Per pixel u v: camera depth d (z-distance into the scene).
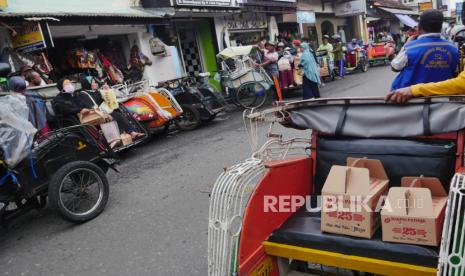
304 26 22.14
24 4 8.39
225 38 14.75
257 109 10.62
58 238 4.41
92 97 7.09
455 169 2.43
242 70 10.72
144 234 4.19
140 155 7.60
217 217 2.41
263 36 17.69
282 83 12.24
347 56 18.77
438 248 2.08
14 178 4.33
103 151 5.28
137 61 11.15
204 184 5.44
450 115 2.38
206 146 7.54
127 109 7.55
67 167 4.54
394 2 35.59
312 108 2.94
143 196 5.31
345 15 24.88
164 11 11.13
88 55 9.57
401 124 2.57
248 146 7.05
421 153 2.50
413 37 3.67
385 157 2.61
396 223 2.15
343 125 2.77
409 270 2.04
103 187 4.90
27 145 4.32
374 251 2.16
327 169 2.86
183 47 14.49
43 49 8.23
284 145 3.12
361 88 12.91
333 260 2.26
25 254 4.16
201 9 12.26
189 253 3.67
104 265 3.69
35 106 5.64
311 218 2.62
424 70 3.36
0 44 7.77
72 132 4.95
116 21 9.70
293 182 2.78
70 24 8.59
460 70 3.81
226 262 2.34
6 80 6.40
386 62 21.91
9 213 4.61
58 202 4.41
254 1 14.93
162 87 9.25
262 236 2.50
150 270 3.48
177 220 4.41
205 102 9.29
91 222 4.69
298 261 2.69
